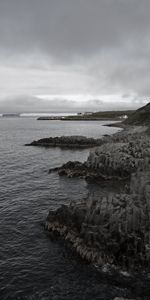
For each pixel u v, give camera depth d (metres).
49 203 36.81
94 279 21.12
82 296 19.53
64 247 25.17
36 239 26.69
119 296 19.50
